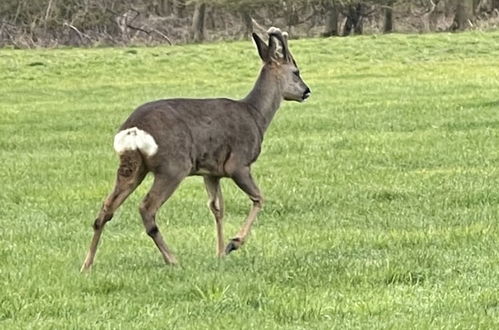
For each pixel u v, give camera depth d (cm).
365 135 2361
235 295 1028
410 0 6981
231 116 1207
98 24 6688
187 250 1273
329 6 6719
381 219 1459
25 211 1578
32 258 1209
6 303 998
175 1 6844
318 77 3934
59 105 3294
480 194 1609
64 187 1781
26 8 6556
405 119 2627
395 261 1162
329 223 1445
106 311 982
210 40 6669
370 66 4250
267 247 1270
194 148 1166
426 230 1355
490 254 1205
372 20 7469
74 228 1433
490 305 999
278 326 928
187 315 966
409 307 989
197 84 3825
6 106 3291
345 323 936
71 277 1095
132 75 4206
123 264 1189
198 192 1705
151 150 1132
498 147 2133
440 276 1112
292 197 1638
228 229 1403
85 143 2400
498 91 3225
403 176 1817
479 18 7000
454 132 2366
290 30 7175
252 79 3972
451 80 3647
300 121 2636
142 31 6681
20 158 2169
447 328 916
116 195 1139
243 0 6550
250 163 1227
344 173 1867
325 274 1111
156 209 1146
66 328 927
